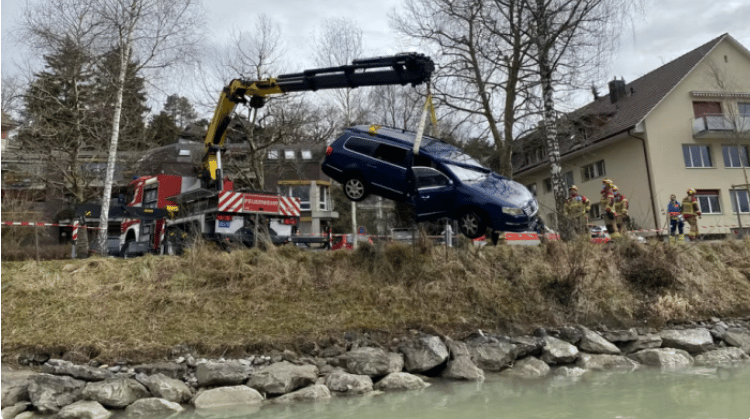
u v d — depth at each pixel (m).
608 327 10.70
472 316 10.38
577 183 32.84
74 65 16.39
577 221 13.09
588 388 7.80
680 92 28.44
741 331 10.76
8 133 20.09
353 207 20.19
